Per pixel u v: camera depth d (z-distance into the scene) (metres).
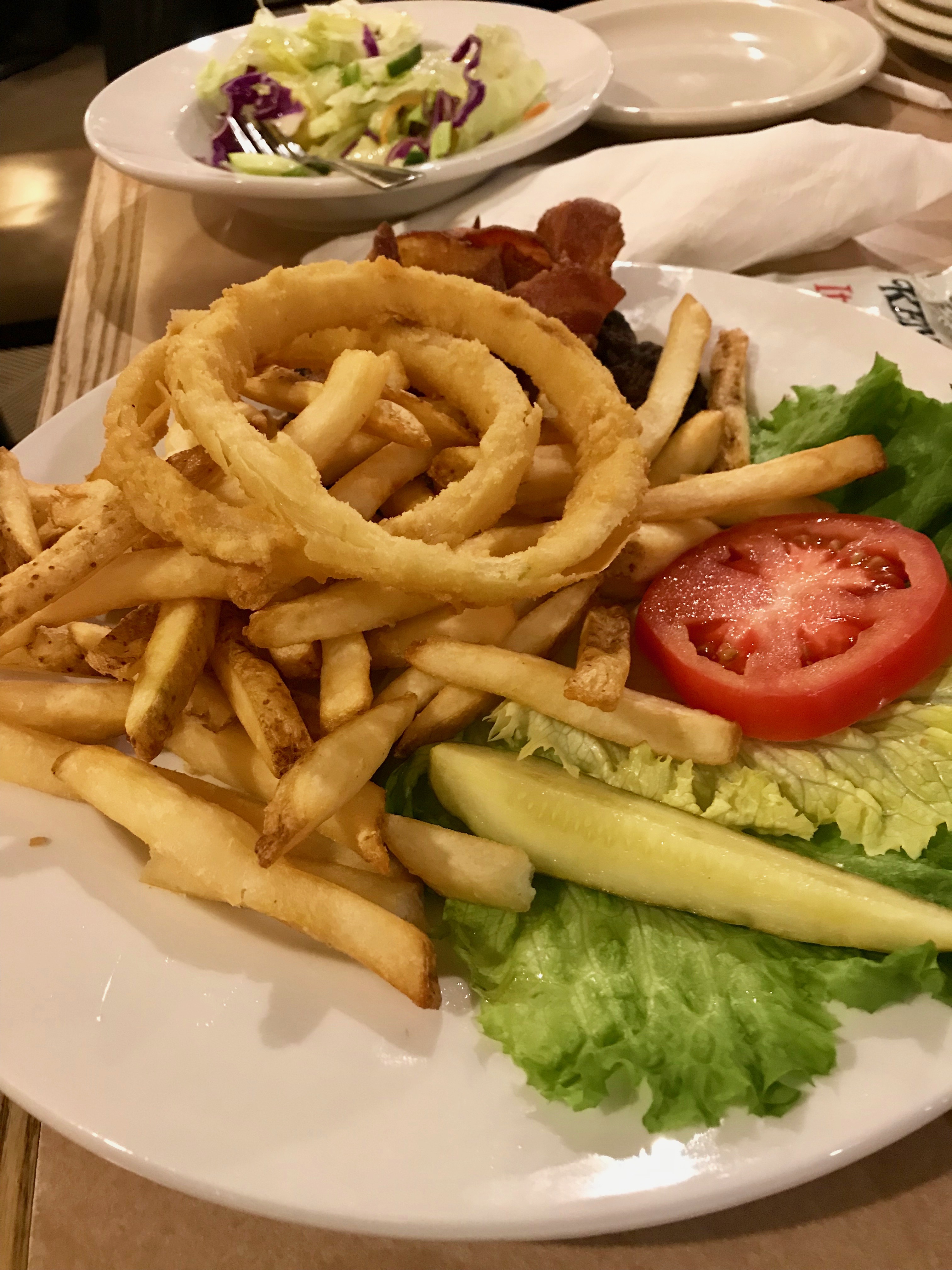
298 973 0.22
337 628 0.25
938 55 0.53
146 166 0.41
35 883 0.23
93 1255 0.20
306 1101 0.19
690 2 0.58
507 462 0.25
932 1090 0.19
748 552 0.28
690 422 0.31
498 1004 0.21
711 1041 0.20
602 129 0.51
